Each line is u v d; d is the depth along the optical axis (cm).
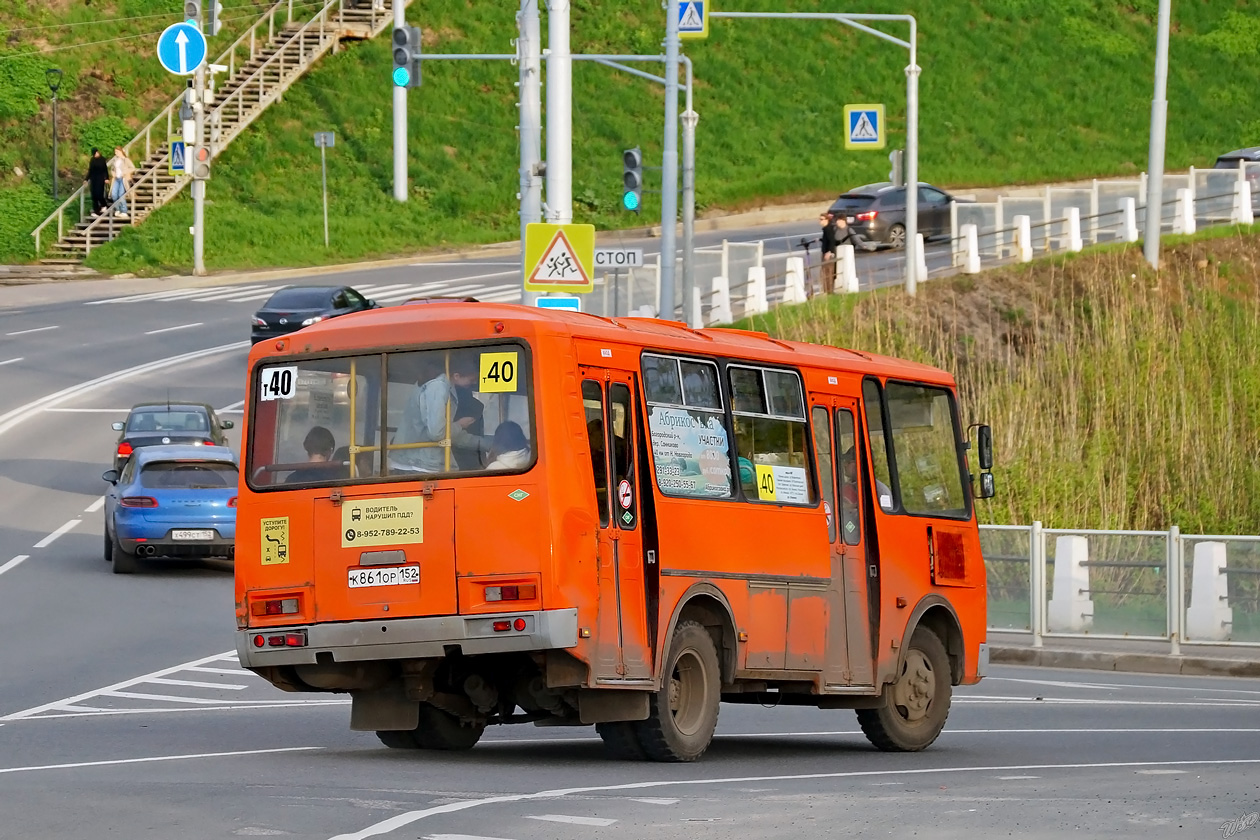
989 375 7919
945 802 2339
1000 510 6706
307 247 13925
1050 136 17638
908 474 3603
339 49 16750
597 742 3400
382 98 16312
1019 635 5412
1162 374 7456
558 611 2742
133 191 14125
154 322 11206
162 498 5738
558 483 2770
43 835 2006
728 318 9212
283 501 2903
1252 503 7000
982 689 4488
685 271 8638
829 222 10531
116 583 5634
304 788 2445
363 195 15050
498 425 2803
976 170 16700
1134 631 5241
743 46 18012
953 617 3631
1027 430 7006
